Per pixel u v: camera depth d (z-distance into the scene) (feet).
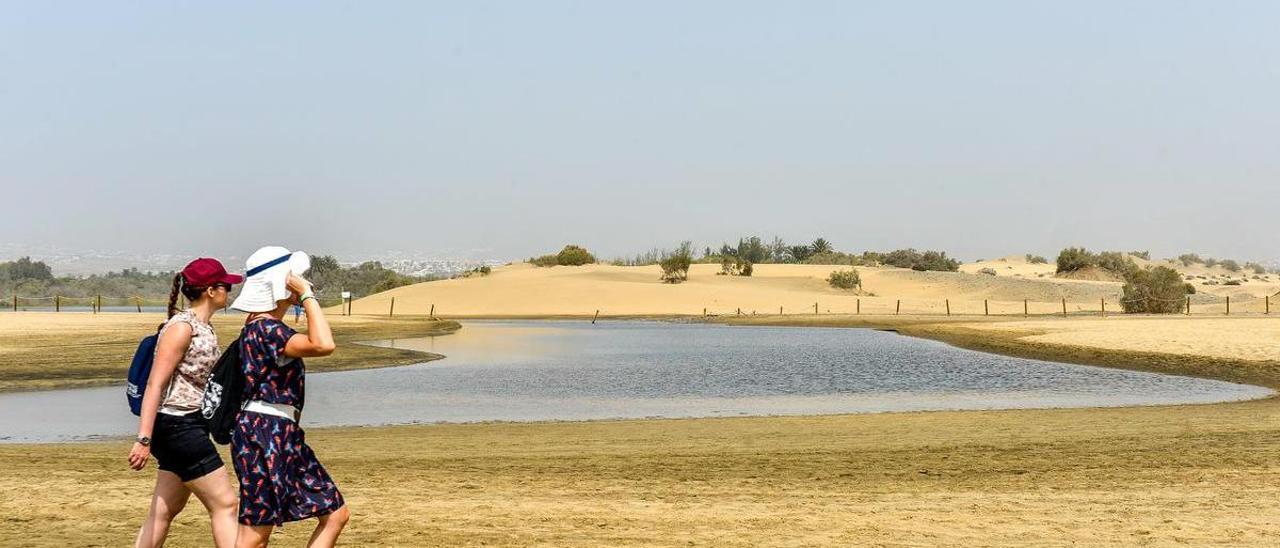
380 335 169.07
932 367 109.91
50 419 63.62
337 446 51.62
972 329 168.45
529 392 84.07
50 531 28.60
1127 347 118.62
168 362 20.71
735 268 433.89
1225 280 558.56
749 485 37.52
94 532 28.48
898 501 33.78
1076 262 495.41
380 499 34.09
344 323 188.75
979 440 51.47
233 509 21.68
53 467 41.96
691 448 49.73
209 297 21.58
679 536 27.91
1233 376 93.45
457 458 46.16
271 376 20.51
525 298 316.60
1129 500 33.83
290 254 20.89
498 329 205.67
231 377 20.51
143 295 552.00
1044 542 27.30
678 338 172.35
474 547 26.55
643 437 54.95
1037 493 35.40
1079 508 32.35
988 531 28.71
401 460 45.34
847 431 56.80
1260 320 164.55
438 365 110.52
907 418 63.67
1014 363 114.01
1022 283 402.52
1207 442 49.06
